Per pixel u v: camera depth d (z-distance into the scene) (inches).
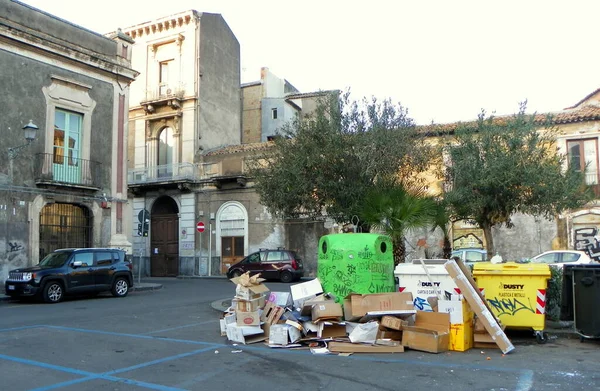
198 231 1223.5
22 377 254.7
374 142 483.8
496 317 328.5
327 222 1101.1
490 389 227.8
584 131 934.4
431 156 512.4
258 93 1487.5
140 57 1338.6
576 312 327.6
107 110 888.9
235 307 389.1
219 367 274.7
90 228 848.3
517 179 461.4
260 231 1160.8
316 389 230.8
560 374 252.4
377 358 290.8
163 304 603.2
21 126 749.3
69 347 332.2
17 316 493.4
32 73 767.7
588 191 515.5
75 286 650.2
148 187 1267.2
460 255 785.6
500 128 490.3
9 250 725.3
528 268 335.9
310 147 499.8
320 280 399.5
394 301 326.0
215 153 1235.2
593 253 610.5
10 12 739.4
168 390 231.9
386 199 442.6
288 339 329.7
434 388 230.2
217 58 1365.7
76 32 837.2
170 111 1291.8
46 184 769.6
